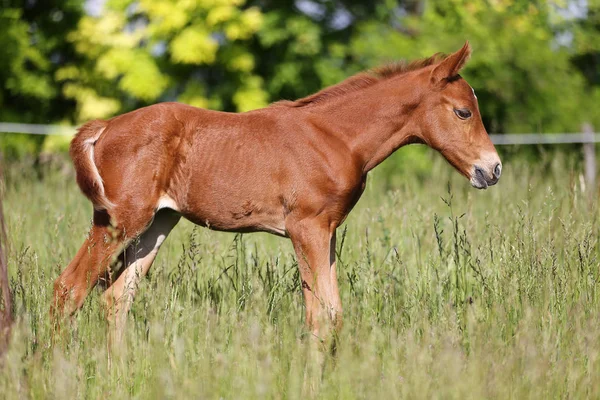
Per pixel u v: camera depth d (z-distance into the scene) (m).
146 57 27.75
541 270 9.52
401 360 7.68
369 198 15.52
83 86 29.94
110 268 9.32
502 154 24.95
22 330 7.64
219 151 9.55
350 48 28.22
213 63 27.34
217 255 11.58
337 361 7.99
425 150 25.84
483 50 26.39
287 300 9.34
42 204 15.22
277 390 7.25
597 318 8.54
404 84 9.84
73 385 7.17
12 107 30.72
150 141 9.37
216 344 8.01
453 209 15.08
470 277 11.00
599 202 12.05
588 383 7.45
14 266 10.76
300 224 9.48
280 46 27.86
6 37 29.27
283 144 9.55
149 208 9.40
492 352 7.66
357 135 9.73
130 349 8.06
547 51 27.16
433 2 27.89
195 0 26.25
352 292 9.70
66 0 30.06
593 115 27.44
